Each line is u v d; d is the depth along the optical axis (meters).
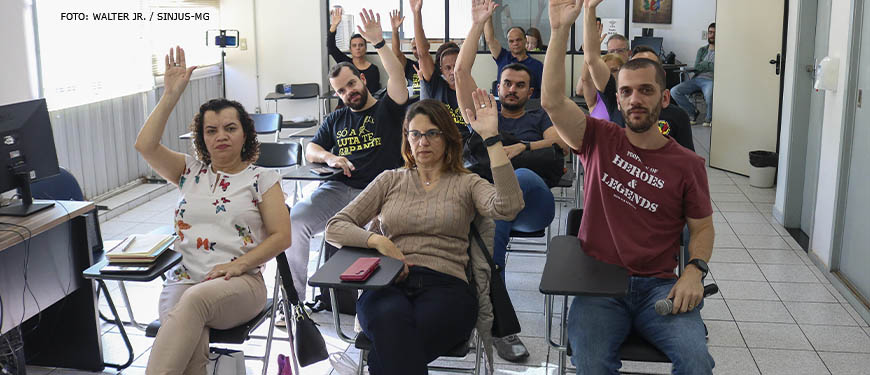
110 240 5.59
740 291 4.49
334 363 3.19
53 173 3.52
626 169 2.61
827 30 4.96
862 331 3.91
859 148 4.23
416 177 3.02
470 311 2.78
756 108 7.38
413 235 2.92
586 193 2.73
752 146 7.47
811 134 5.50
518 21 8.81
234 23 8.87
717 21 7.70
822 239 4.80
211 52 8.79
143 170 7.17
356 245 2.87
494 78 8.92
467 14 9.01
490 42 6.91
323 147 4.51
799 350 3.70
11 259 3.12
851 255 4.36
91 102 6.22
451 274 2.84
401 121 4.36
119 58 6.62
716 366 3.55
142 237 3.15
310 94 8.79
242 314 2.92
